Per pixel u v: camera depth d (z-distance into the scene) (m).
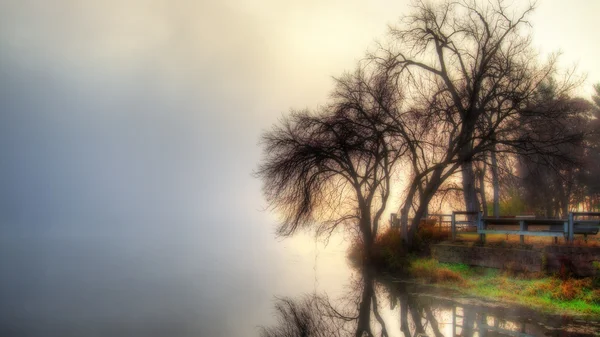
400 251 29.22
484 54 27.34
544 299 18.36
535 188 37.66
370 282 25.33
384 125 29.08
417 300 20.14
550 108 27.11
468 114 27.47
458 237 29.03
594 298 17.41
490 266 23.66
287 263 36.69
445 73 28.78
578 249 19.75
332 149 28.92
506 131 27.50
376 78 29.58
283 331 17.09
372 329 16.61
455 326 15.60
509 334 14.34
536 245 22.12
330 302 21.44
